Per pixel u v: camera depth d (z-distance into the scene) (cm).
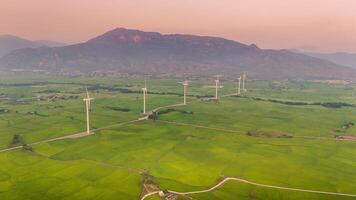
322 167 18175
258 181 16200
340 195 14762
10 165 18025
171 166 18100
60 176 16612
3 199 14125
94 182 15938
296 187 15562
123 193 14750
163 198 14225
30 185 15538
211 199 14225
